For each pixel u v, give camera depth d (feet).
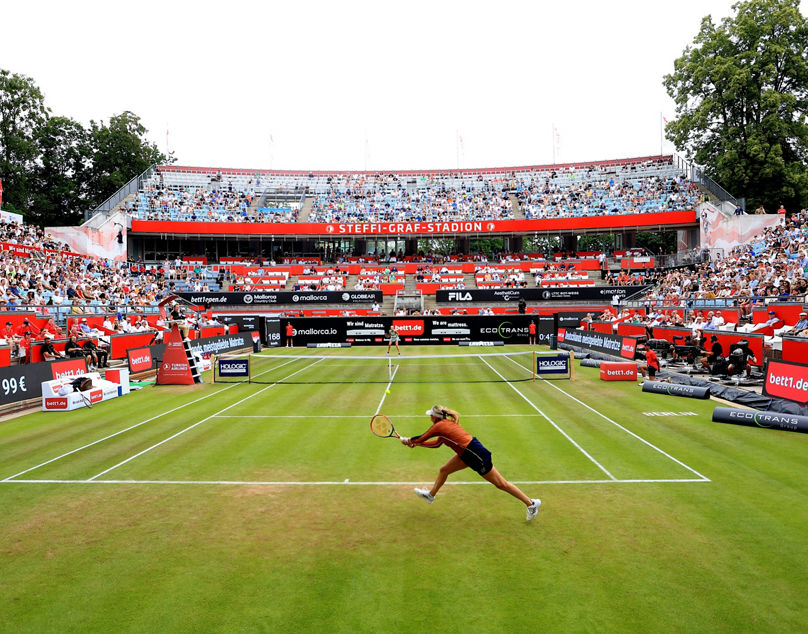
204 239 186.50
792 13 153.79
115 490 30.76
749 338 68.54
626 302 137.39
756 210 163.53
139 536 24.53
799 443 38.52
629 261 174.29
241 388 68.44
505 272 176.86
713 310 88.12
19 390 56.13
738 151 161.68
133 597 19.27
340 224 179.73
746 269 110.22
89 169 217.36
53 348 74.95
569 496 28.84
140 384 71.51
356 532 24.63
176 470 34.32
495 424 46.03
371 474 33.17
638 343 86.74
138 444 40.78
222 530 25.07
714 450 37.09
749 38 159.63
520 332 98.48
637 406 53.16
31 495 30.07
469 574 20.58
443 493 29.71
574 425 45.29
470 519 25.98
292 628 17.21
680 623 17.19
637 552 22.18
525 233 183.93
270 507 27.89
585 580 19.99
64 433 44.60
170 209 180.65
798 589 19.17
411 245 202.59
